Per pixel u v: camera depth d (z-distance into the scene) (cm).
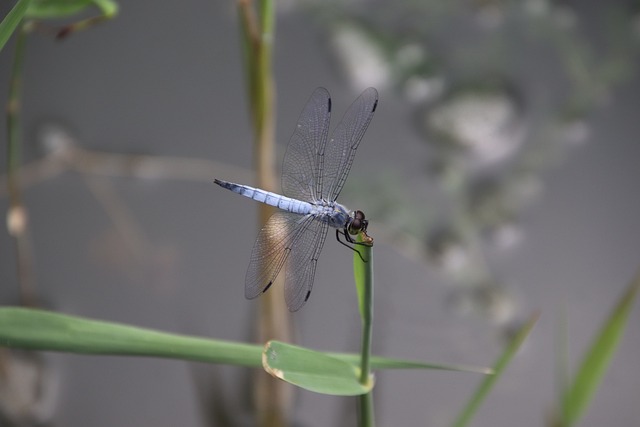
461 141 140
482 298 137
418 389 136
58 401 135
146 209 139
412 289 138
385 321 137
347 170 131
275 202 131
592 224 139
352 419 135
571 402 129
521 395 135
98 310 137
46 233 138
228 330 136
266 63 130
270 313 133
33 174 140
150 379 136
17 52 131
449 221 139
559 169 140
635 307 137
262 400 134
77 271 138
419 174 140
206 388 135
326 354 125
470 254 138
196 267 138
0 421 134
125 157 140
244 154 140
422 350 136
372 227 138
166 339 125
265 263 129
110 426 134
